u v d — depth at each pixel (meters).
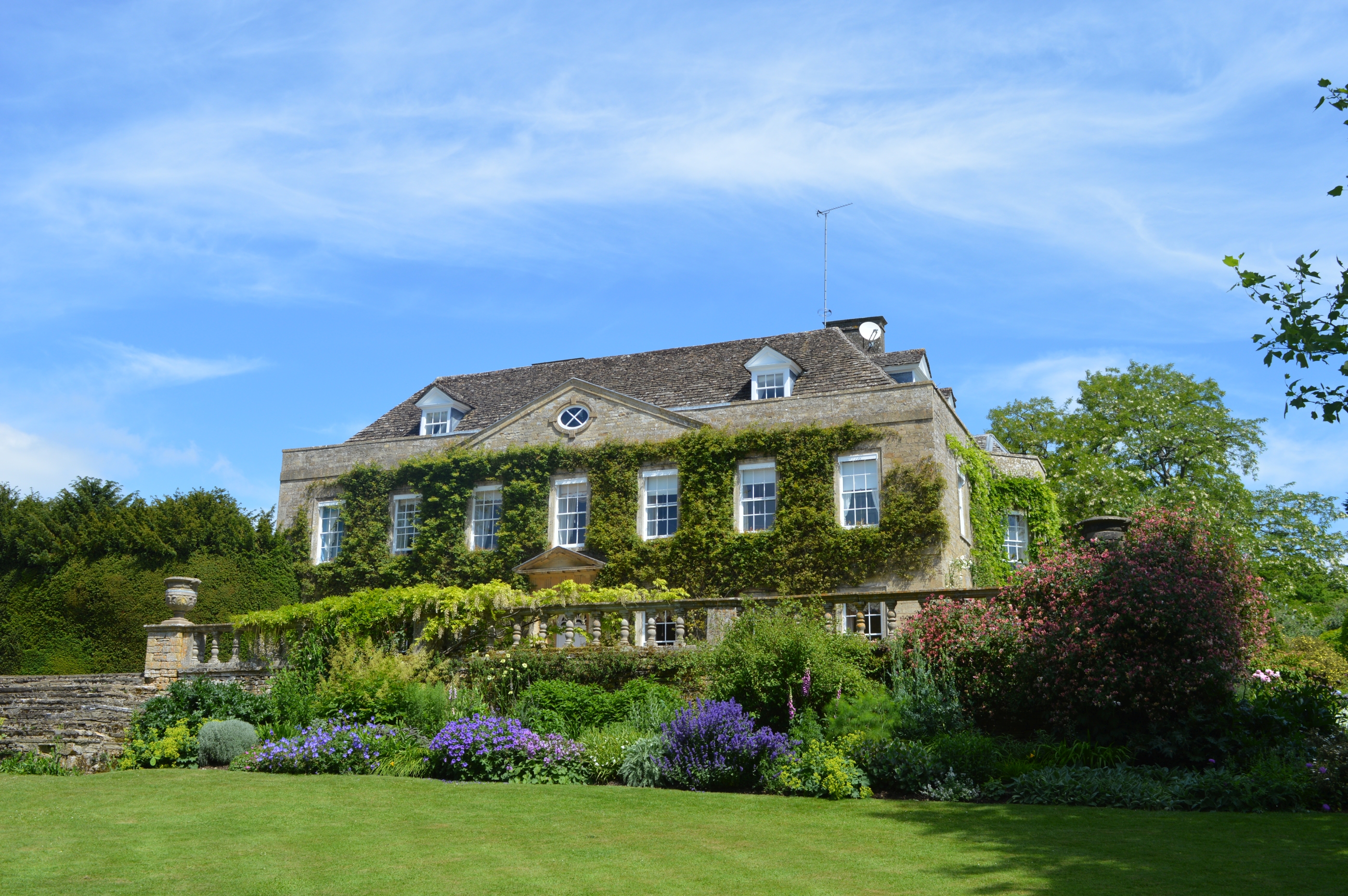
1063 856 8.33
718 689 14.02
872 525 24.19
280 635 18.42
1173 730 12.25
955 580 23.72
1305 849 8.43
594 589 25.42
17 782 12.80
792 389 27.47
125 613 23.77
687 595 23.94
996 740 12.91
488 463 27.80
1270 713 12.30
